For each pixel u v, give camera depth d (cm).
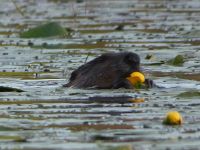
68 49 2605
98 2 4244
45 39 2900
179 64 2245
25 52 2555
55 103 1602
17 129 1337
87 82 1789
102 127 1343
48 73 2080
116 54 1795
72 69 2136
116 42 2756
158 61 2298
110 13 3725
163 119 1408
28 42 2811
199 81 1909
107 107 1542
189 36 2898
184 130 1308
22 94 1733
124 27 3203
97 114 1465
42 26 2992
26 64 2273
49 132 1307
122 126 1348
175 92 1728
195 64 2252
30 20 3472
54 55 2462
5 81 1952
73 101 1623
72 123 1381
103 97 1662
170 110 1495
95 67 1805
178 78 1964
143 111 1491
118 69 1770
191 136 1259
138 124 1362
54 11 3819
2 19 3541
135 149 1169
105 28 3181
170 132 1293
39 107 1555
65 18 3522
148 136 1263
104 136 1267
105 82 1772
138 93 1711
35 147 1192
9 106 1571
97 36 2941
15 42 2836
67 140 1244
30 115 1466
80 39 2866
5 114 1479
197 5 4041
